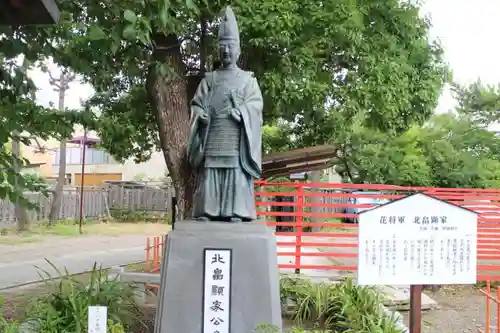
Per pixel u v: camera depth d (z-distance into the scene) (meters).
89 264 13.55
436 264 5.75
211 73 6.20
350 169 16.72
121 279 8.88
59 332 5.76
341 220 22.08
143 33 5.16
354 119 10.72
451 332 8.09
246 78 6.12
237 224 5.80
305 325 7.16
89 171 37.66
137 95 11.32
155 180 32.03
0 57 5.66
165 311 5.57
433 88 10.34
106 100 11.81
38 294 8.70
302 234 10.09
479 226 10.31
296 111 10.20
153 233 21.64
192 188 8.77
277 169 11.70
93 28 5.70
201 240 5.66
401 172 15.61
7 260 14.00
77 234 20.61
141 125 12.21
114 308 6.45
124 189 27.80
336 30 8.14
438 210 5.76
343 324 6.65
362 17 8.73
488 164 17.78
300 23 8.02
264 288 5.60
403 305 8.75
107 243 18.17
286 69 8.56
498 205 10.30
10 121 5.60
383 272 5.72
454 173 16.31
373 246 5.73
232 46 6.10
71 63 6.21
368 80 8.98
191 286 5.60
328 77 9.29
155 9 5.45
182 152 8.78
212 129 5.98
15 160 5.57
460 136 18.16
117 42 5.53
